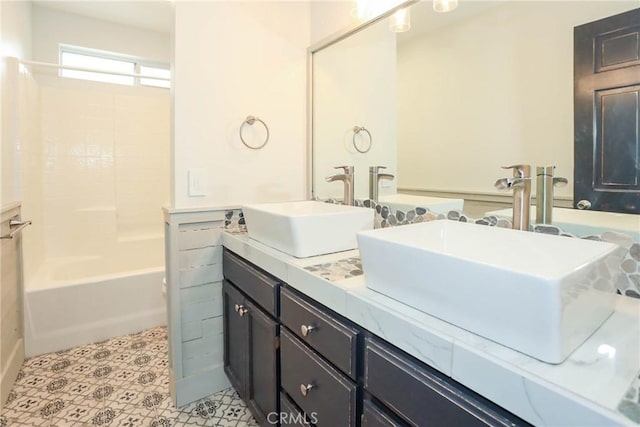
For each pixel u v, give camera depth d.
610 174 0.93
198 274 1.81
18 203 2.12
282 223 1.30
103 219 3.12
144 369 2.05
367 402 0.89
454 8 1.30
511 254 0.96
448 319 0.74
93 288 2.36
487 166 1.22
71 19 3.05
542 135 1.07
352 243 1.42
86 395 1.81
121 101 3.20
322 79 1.94
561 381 0.54
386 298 0.88
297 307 1.16
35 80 2.71
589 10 0.97
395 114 1.54
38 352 2.18
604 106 0.94
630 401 0.49
